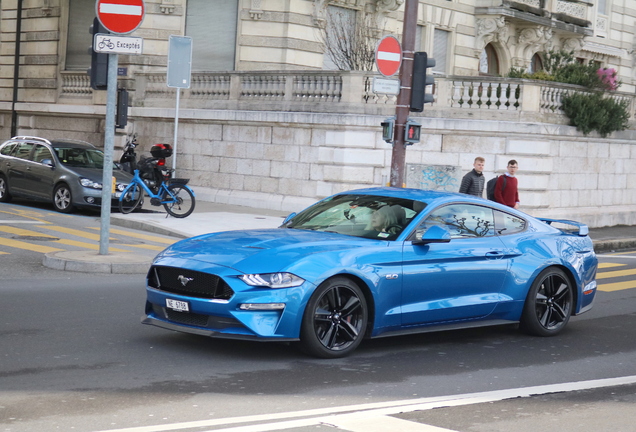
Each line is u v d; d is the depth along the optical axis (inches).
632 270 583.2
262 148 851.4
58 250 519.5
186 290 276.1
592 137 879.7
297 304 268.7
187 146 912.3
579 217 869.2
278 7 978.7
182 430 196.7
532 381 267.6
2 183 804.6
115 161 880.9
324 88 812.6
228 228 663.1
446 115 820.0
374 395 239.1
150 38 975.0
